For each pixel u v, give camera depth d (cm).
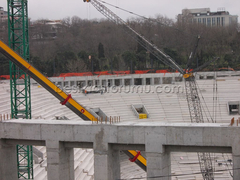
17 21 2973
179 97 6128
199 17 17700
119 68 8606
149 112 5612
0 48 2553
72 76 6788
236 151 1819
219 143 1850
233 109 6159
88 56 8425
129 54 8738
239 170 1812
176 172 3978
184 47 10938
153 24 11994
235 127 1820
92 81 7288
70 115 4884
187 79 5641
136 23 11938
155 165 1955
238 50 10569
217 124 1938
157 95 6188
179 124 1975
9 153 2294
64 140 2084
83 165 3366
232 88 6562
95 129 2036
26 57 2958
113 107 5572
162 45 11025
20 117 2953
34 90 5234
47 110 4634
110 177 2070
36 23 13362
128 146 2073
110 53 10306
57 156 2103
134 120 5250
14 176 2342
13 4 2933
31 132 2141
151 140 1950
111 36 10906
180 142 1906
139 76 7312
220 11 17825
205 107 5862
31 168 2780
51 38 11662
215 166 4094
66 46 10706
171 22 12506
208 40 11019
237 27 12181
